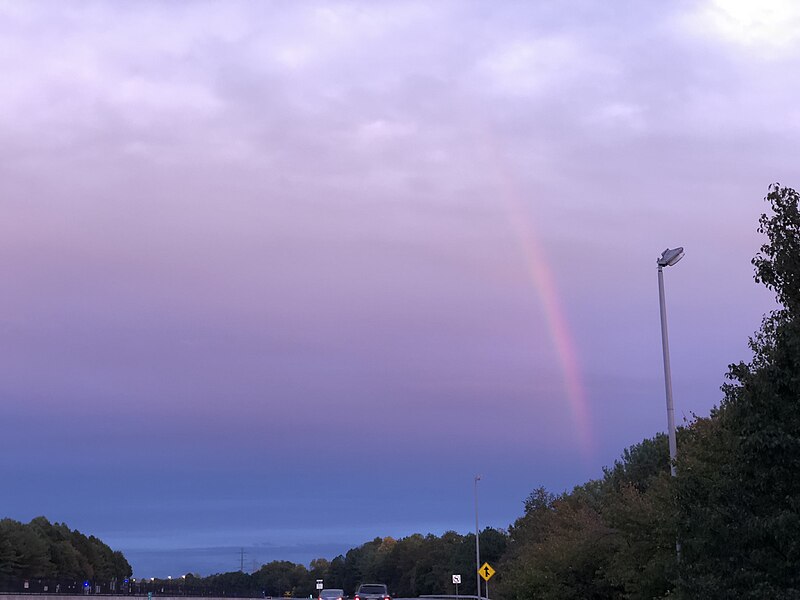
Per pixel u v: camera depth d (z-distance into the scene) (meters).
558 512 58.47
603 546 38.44
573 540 40.34
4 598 70.38
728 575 17.47
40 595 78.12
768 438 16.72
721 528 17.48
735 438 19.09
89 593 94.12
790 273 18.36
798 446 16.56
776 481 16.97
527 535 68.94
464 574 129.75
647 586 27.78
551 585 38.88
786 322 17.73
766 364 17.92
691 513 18.83
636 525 28.33
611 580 33.06
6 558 120.25
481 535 132.50
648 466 60.53
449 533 177.38
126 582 110.06
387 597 48.53
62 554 149.25
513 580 46.66
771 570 16.84
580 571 38.91
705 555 18.48
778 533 16.27
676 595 21.00
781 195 18.75
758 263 18.83
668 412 27.00
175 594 126.25
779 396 17.33
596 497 69.00
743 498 17.42
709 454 22.88
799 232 18.64
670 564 21.12
